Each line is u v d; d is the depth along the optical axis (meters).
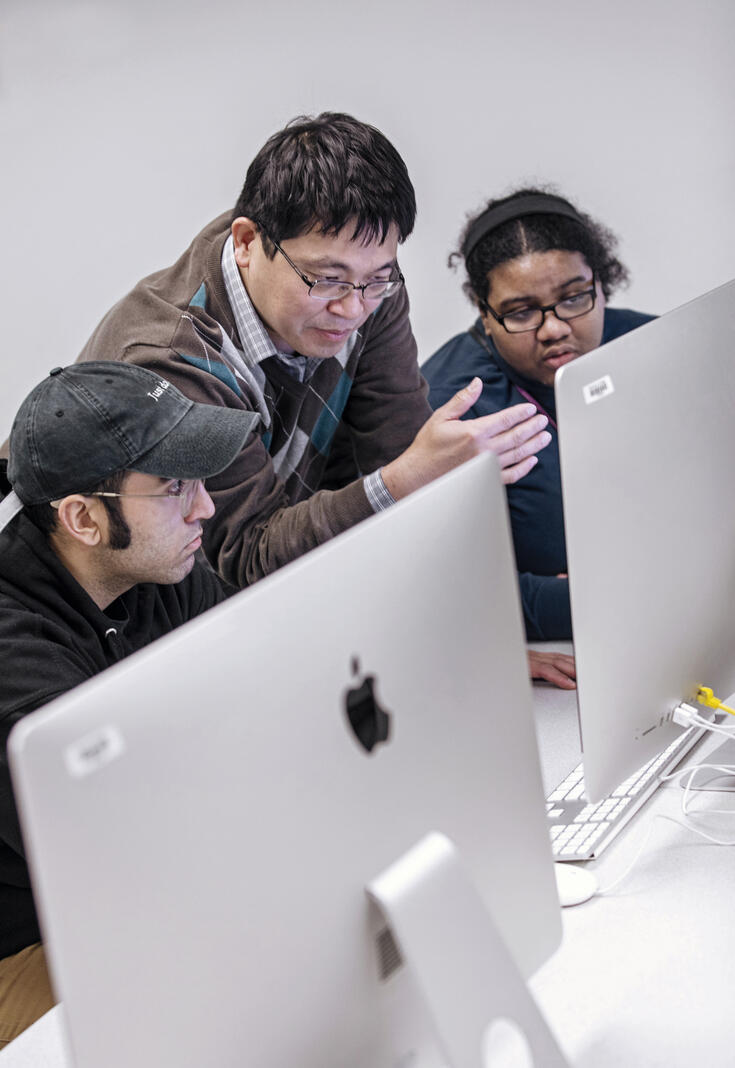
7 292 2.27
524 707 0.90
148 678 0.63
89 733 0.60
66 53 2.10
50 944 0.60
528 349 2.09
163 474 1.41
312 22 2.06
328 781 0.73
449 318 2.17
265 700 0.69
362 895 0.75
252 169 1.72
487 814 0.87
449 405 1.68
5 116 2.17
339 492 1.75
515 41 2.04
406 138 2.11
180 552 1.49
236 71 2.09
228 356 1.86
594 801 1.16
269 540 1.81
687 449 1.14
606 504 1.06
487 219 2.08
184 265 1.90
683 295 2.14
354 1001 0.77
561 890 1.13
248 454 1.80
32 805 0.58
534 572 2.12
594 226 2.07
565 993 1.01
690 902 1.11
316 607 0.72
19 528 1.42
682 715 1.24
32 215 2.22
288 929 0.71
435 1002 0.74
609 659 1.11
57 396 1.42
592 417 1.02
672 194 2.08
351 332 1.83
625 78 2.03
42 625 1.40
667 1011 0.97
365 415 2.09
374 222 1.67
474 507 0.85
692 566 1.19
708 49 2.00
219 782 0.66
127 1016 0.63
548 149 2.08
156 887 0.64
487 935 0.78
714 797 1.28
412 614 0.79
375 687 0.76
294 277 1.72
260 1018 0.70
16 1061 1.01
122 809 0.62
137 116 2.14
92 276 2.24
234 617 0.68
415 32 2.05
